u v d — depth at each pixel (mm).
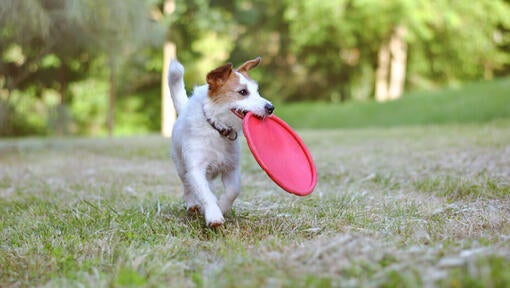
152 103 24500
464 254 2375
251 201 4562
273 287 2225
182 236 3471
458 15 20812
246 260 2635
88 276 2623
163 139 12336
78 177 6523
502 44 23672
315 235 3334
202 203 3643
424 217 3762
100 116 24141
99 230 3512
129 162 8117
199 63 23625
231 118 3709
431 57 23766
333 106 21078
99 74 16641
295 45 23031
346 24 21016
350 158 7273
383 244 2754
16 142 13555
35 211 4375
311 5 20547
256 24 24422
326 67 24953
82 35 10211
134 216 3906
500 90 16281
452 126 12062
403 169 5953
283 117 21312
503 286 2004
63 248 3156
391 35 21500
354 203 4375
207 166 3793
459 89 18188
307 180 3836
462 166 5719
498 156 6207
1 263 2986
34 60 10844
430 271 2193
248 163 7258
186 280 2562
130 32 10570
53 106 13227
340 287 2174
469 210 3838
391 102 19031
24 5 8547
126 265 2725
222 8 21109
